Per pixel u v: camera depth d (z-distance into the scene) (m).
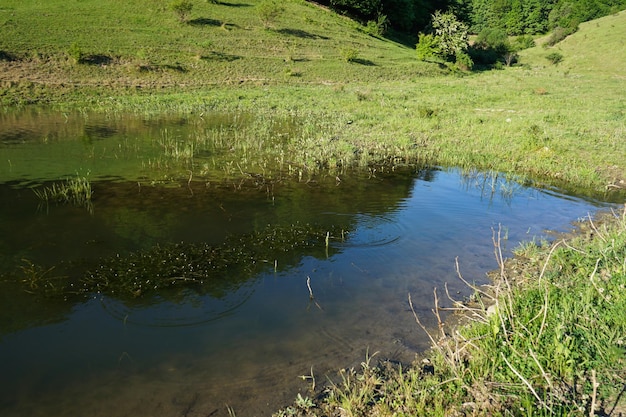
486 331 4.80
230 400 4.10
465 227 8.50
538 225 8.73
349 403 3.93
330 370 4.52
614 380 3.95
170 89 27.83
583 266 6.23
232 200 9.62
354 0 55.50
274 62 36.59
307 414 3.92
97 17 36.06
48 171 11.30
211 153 13.81
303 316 5.45
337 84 34.38
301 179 11.37
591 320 4.66
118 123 18.39
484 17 84.94
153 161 12.66
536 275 6.27
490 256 7.24
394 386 4.25
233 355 4.72
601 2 73.75
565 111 22.12
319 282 6.28
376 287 6.18
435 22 52.59
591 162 13.33
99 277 6.23
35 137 15.18
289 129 17.84
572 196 10.70
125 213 8.66
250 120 19.88
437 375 4.32
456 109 22.80
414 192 10.66
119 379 4.35
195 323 5.26
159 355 4.70
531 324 4.70
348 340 5.00
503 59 56.03
